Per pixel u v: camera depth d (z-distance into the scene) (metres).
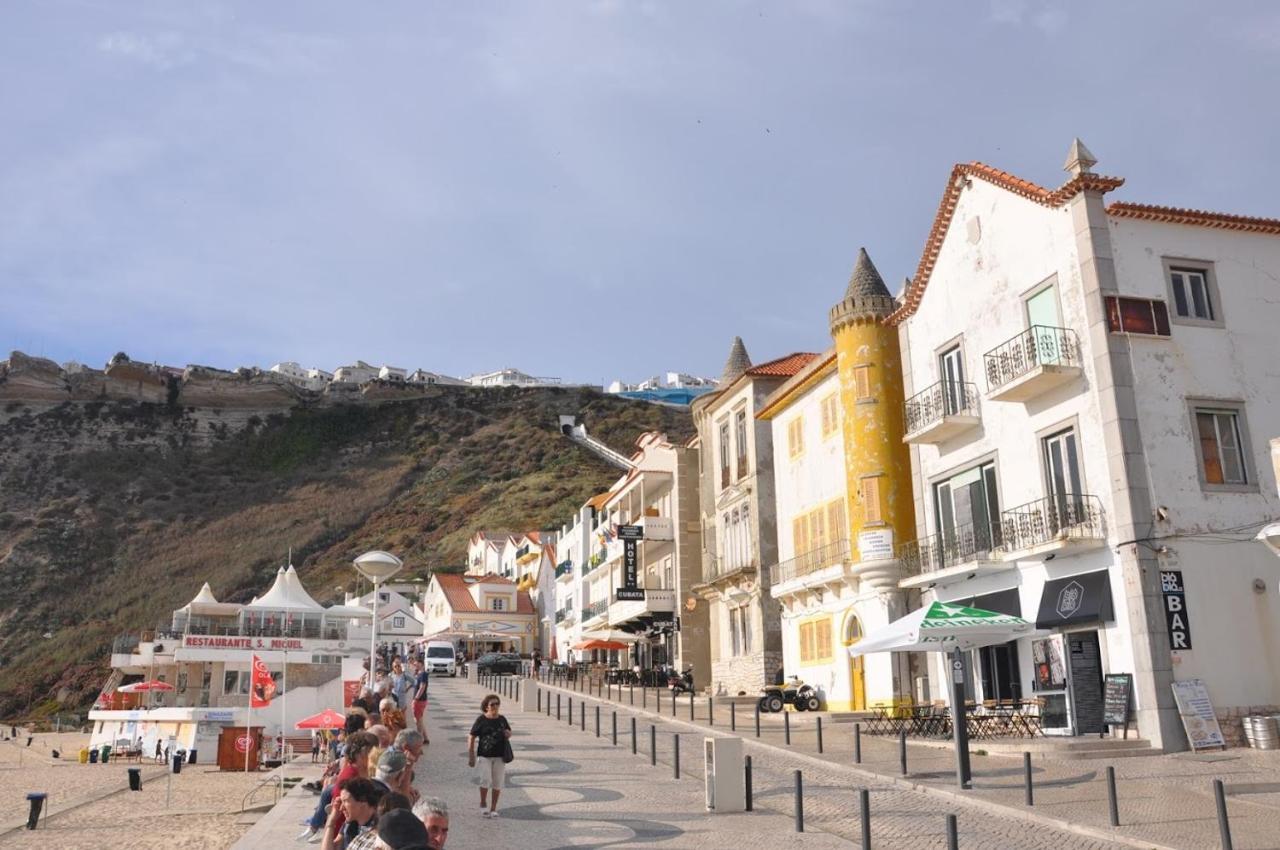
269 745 41.22
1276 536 15.84
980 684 24.25
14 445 141.50
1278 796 13.38
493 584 86.69
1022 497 22.88
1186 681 18.67
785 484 35.62
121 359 161.25
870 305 30.31
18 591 105.81
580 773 18.22
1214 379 20.98
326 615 56.50
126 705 55.00
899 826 12.67
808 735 23.89
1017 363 22.64
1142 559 19.22
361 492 143.25
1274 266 22.34
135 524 127.81
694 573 45.00
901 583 26.34
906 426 27.23
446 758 21.06
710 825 13.01
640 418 165.75
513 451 150.75
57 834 21.34
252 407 167.12
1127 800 13.52
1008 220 23.80
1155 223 21.66
